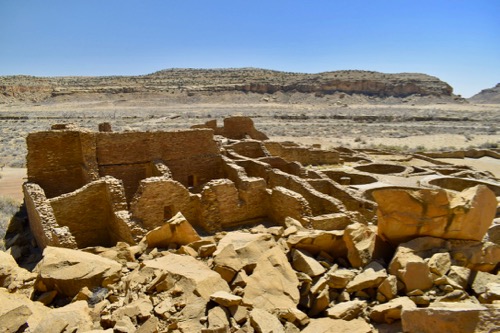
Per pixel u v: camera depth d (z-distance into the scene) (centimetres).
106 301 838
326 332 647
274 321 682
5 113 9800
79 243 1577
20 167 3578
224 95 15662
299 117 9269
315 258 923
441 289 721
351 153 3850
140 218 1505
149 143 2052
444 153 4209
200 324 696
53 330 684
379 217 888
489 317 530
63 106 13400
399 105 14850
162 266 888
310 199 1755
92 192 1577
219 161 2289
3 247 1557
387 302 706
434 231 834
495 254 802
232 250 904
